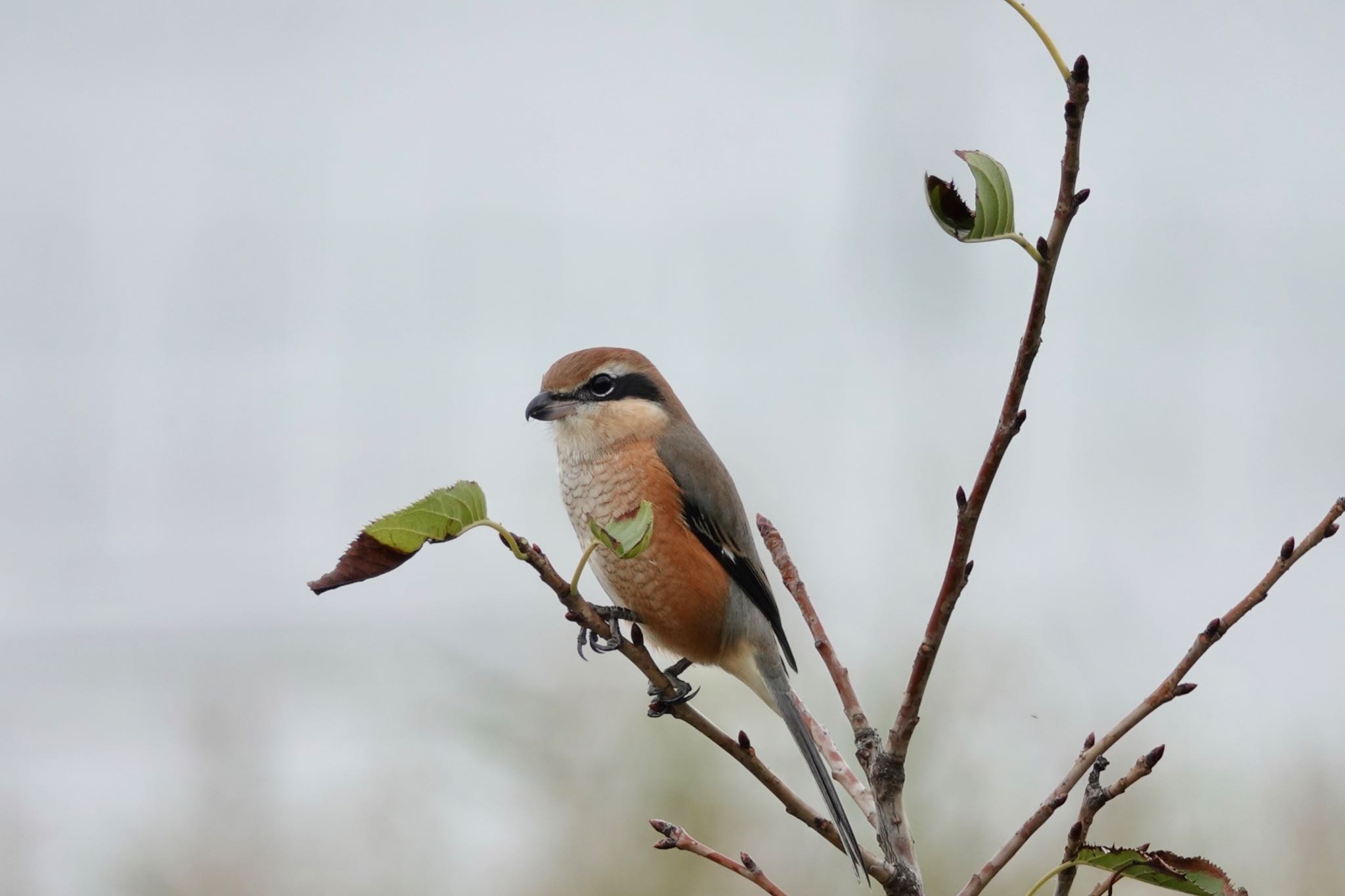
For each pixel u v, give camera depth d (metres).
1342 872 11.18
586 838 11.09
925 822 10.92
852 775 6.95
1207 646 5.23
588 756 11.41
